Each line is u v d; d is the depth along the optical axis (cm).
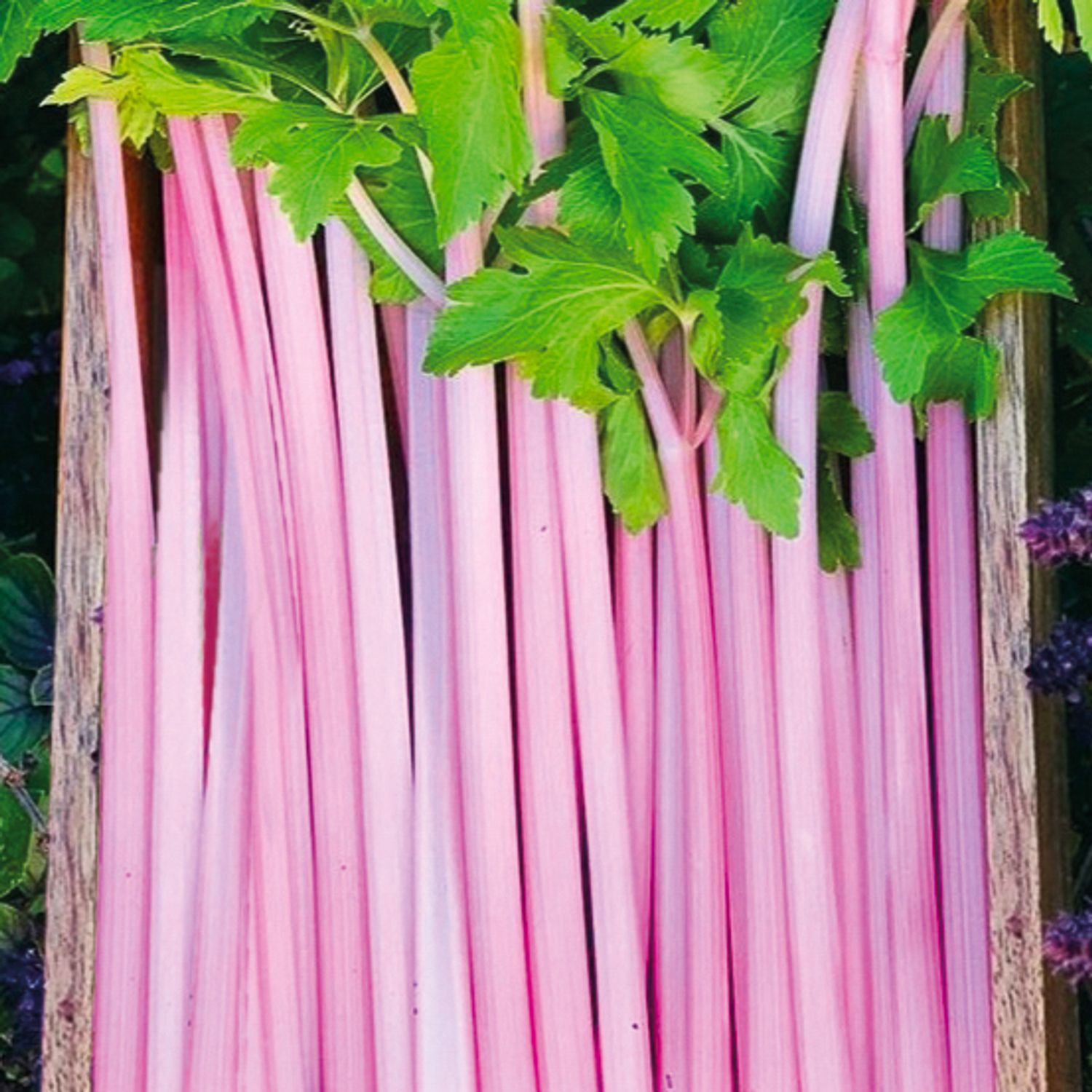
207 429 99
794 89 94
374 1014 96
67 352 98
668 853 96
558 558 95
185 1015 96
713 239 94
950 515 95
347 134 90
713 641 95
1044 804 94
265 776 96
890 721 94
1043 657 92
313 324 97
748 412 92
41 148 120
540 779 95
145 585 97
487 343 90
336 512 97
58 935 96
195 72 94
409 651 99
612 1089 94
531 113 91
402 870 96
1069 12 106
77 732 97
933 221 95
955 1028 94
